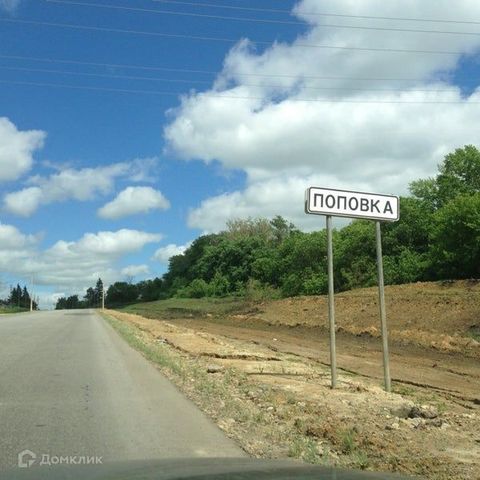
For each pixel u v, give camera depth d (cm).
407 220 4994
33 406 1005
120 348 2108
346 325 3362
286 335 3209
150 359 1742
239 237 11631
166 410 981
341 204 1165
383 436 791
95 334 2867
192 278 12612
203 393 1145
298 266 6600
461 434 841
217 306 7575
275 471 357
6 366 1534
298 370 1584
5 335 2703
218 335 3153
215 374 1438
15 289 16425
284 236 11694
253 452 718
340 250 5516
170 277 14488
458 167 4956
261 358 1912
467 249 3862
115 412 960
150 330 3350
